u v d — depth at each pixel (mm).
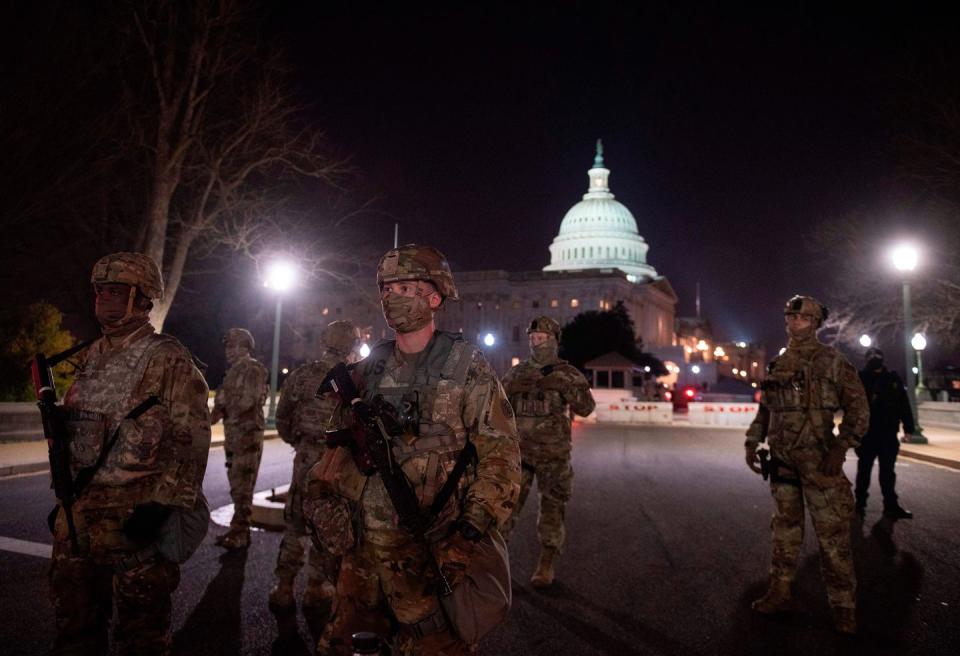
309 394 5250
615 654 4441
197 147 22094
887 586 6016
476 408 2656
